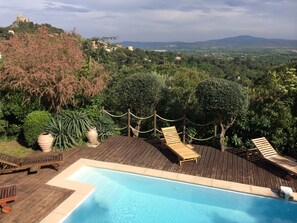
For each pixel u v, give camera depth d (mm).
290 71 10531
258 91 10383
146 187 7480
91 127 10094
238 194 7090
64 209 6148
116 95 10773
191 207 6703
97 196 7027
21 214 5910
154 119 10742
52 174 7727
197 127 10570
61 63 9672
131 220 6203
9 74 9539
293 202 6750
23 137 10617
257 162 8680
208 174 7883
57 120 9961
